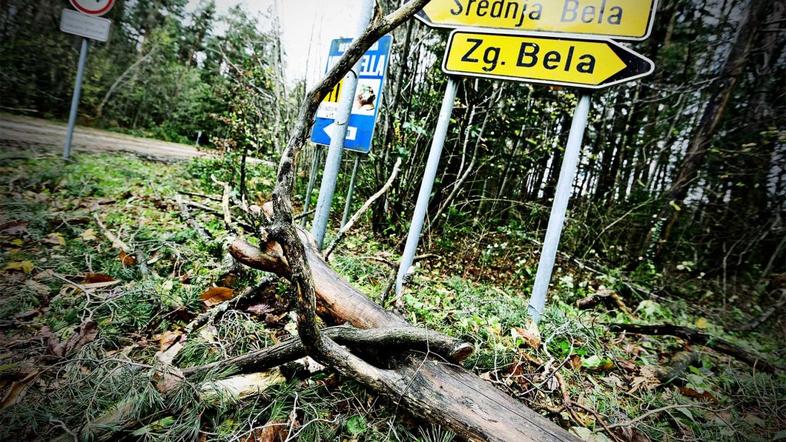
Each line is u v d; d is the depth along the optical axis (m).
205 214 4.24
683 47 7.44
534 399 2.00
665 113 7.74
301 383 1.79
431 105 5.68
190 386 1.55
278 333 2.26
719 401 2.37
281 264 2.28
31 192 3.93
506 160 7.03
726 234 6.49
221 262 2.99
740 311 5.19
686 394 2.43
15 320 1.96
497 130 6.63
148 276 2.62
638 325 3.49
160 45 21.16
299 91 7.66
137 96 19.06
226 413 1.56
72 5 5.04
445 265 5.05
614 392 2.26
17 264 2.48
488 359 2.19
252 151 6.73
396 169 3.14
